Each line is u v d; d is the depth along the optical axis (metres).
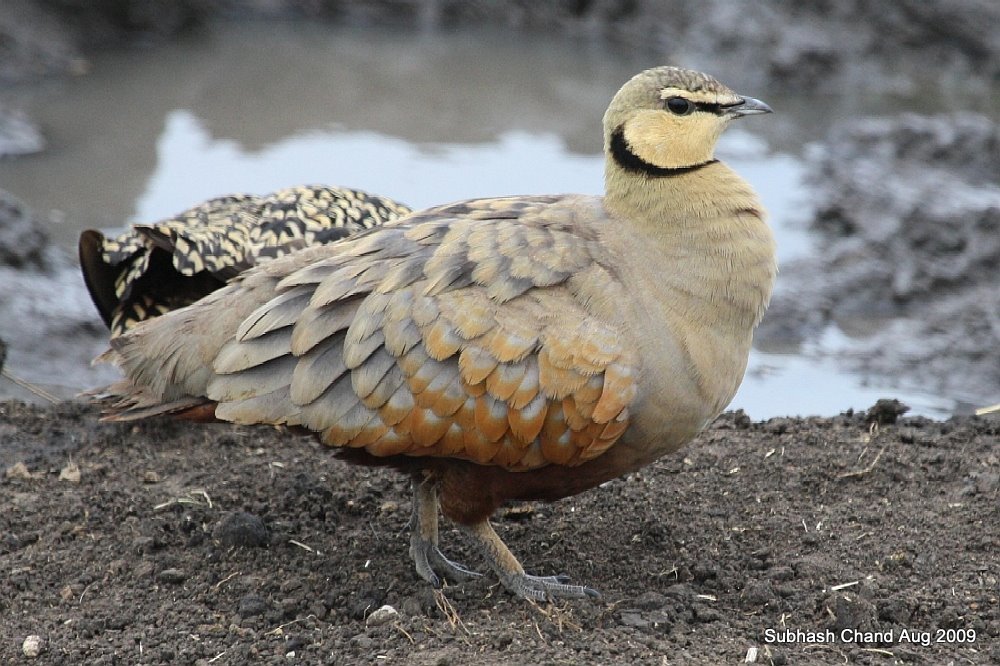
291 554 10.73
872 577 10.17
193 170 20.33
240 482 11.88
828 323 17.42
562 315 9.22
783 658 9.01
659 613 9.55
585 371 9.13
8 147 21.05
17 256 17.45
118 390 10.06
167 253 12.66
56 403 13.83
